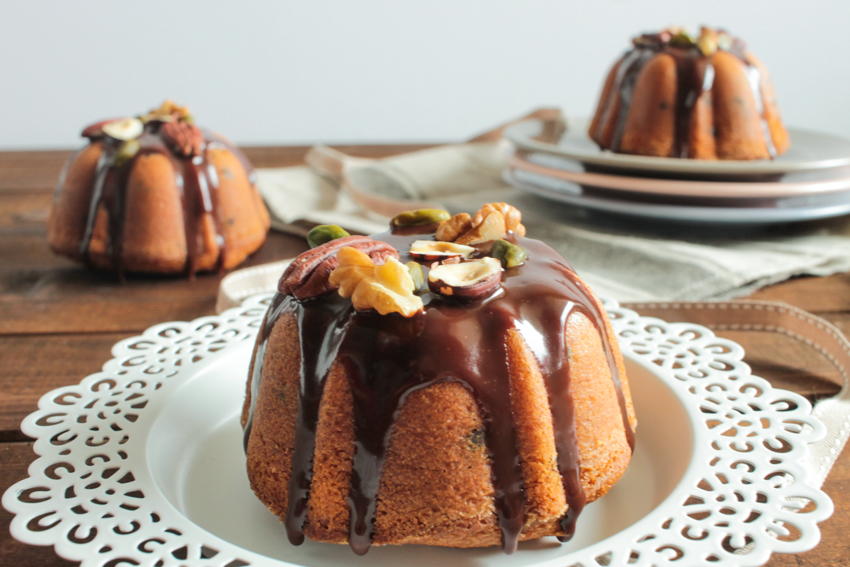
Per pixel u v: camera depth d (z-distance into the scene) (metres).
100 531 0.27
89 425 0.31
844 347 0.38
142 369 0.35
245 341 0.37
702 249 0.49
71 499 0.28
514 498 0.29
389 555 0.29
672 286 0.45
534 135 0.60
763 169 0.48
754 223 0.53
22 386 0.38
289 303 0.31
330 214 0.56
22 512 0.27
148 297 0.46
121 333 0.42
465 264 0.30
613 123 0.55
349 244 0.31
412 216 0.34
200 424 0.34
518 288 0.30
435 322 0.29
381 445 0.29
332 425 0.29
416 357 0.29
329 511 0.29
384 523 0.29
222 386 0.35
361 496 0.29
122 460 0.30
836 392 0.37
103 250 0.47
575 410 0.30
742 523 0.27
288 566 0.26
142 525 0.27
